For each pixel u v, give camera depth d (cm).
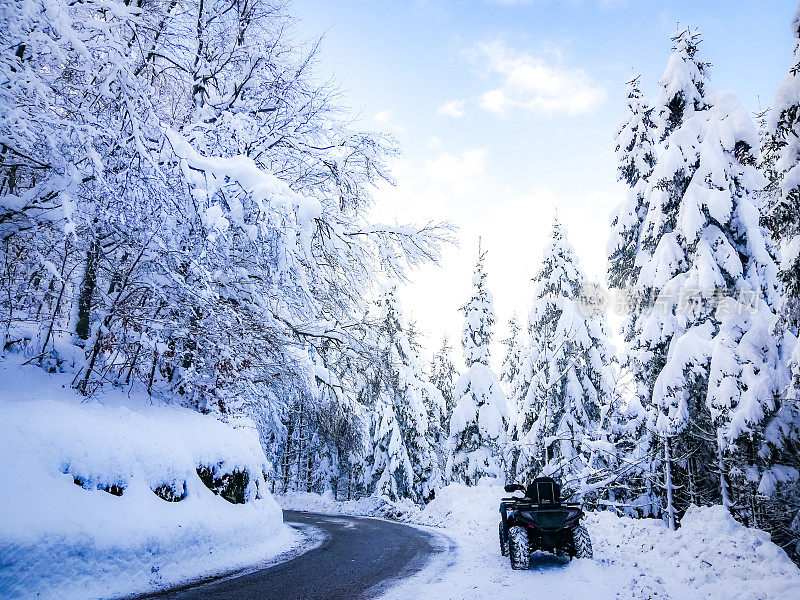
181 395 1061
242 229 914
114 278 949
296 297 1045
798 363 855
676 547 871
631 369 1677
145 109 787
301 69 1226
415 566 828
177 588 648
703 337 1361
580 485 1554
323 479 3791
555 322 2495
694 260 1429
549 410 2264
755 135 1431
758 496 1056
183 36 1138
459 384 2748
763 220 941
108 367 875
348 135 1290
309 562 872
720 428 1170
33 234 801
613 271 1892
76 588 574
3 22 661
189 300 960
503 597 587
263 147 1175
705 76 1670
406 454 2817
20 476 603
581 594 584
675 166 1515
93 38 827
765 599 555
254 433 1227
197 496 874
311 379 1259
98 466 697
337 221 1296
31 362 849
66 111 823
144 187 739
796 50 858
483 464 2569
